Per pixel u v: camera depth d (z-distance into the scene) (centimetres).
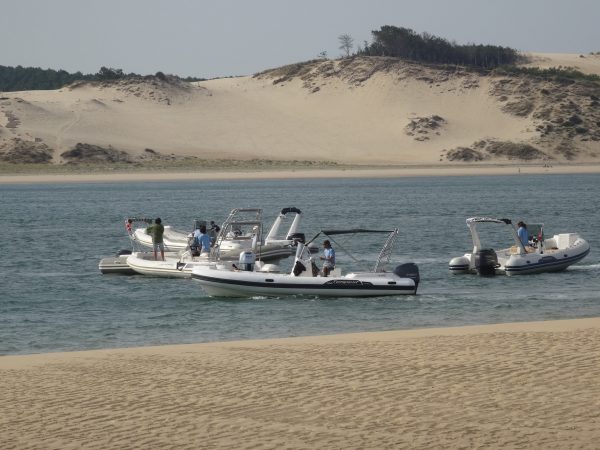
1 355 7094
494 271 11762
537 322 7462
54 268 13462
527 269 11675
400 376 5038
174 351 6131
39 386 4997
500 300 9700
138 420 4262
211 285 9994
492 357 5491
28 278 12256
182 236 15038
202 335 7888
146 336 7888
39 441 3966
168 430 4094
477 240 11938
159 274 12094
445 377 4981
